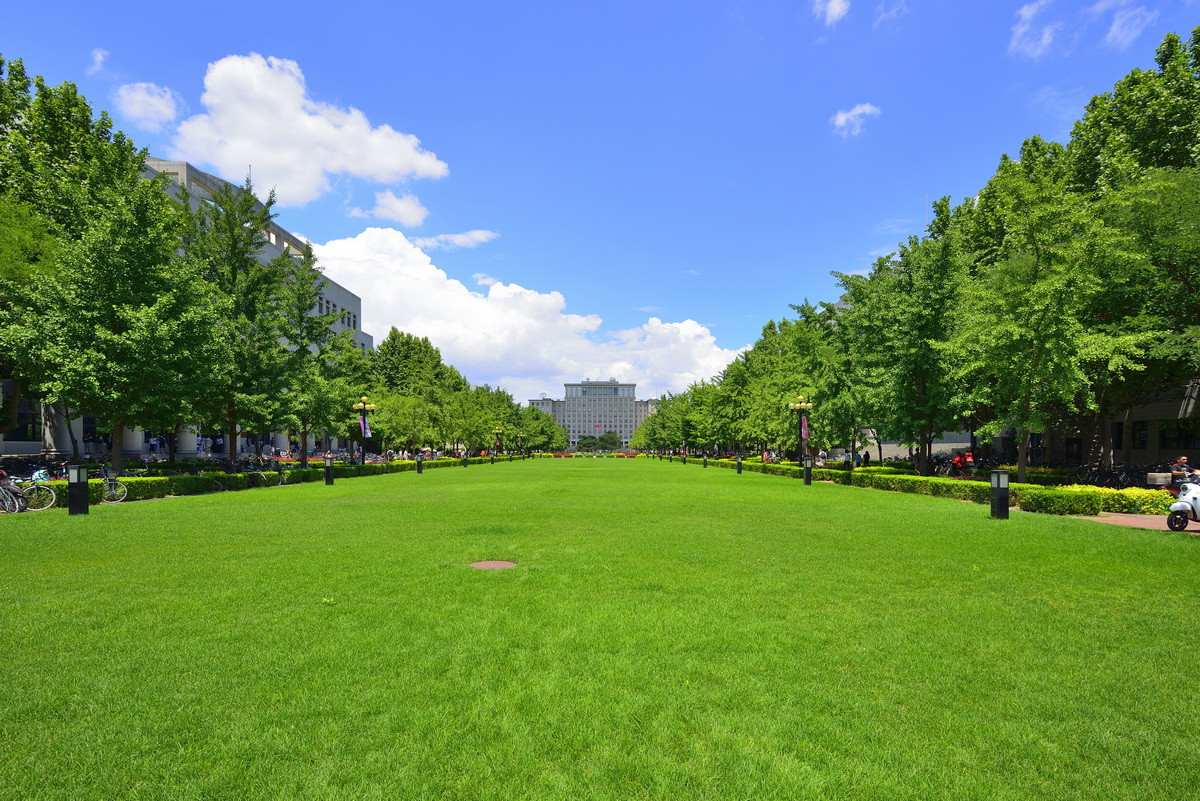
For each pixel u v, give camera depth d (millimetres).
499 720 3793
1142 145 22297
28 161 25031
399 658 4828
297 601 6535
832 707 4039
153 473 25484
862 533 11625
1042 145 25328
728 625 5719
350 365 41625
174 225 22266
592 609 6223
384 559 8906
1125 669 4738
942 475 30797
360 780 3146
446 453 75062
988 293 18375
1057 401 22844
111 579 7594
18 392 24734
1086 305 19266
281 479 29672
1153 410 32906
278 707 3979
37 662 4766
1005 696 4230
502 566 8508
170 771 3230
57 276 20781
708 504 17453
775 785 3121
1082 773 3275
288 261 32719
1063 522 13266
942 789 3111
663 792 3051
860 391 29078
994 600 6707
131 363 19266
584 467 54156
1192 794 3080
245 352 29375
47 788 3084
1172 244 18312
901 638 5398
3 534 11359
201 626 5664
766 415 45281
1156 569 8328
